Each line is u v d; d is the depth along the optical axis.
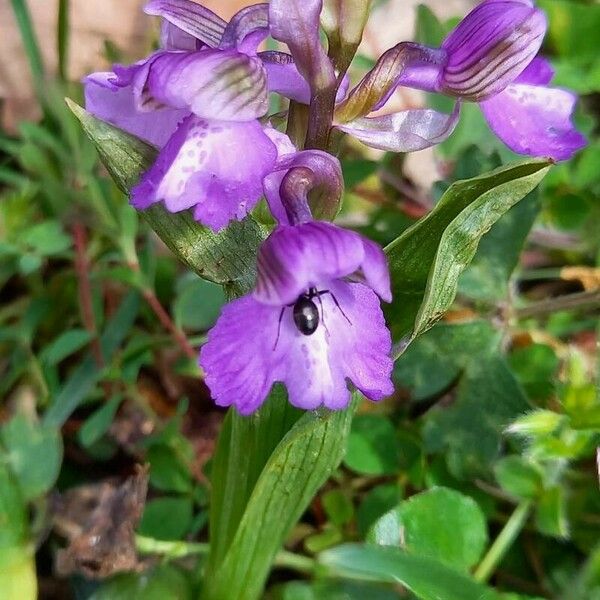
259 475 0.07
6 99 0.12
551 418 0.07
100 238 0.10
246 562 0.07
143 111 0.05
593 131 0.12
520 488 0.07
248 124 0.05
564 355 0.09
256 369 0.05
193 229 0.06
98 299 0.10
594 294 0.08
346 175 0.10
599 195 0.10
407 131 0.06
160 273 0.10
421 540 0.07
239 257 0.06
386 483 0.09
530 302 0.10
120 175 0.06
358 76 0.11
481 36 0.06
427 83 0.06
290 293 0.05
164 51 0.06
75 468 0.09
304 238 0.05
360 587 0.07
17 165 0.12
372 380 0.05
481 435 0.08
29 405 0.09
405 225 0.10
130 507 0.07
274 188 0.06
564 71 0.11
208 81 0.05
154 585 0.07
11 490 0.07
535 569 0.08
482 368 0.08
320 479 0.06
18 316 0.10
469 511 0.07
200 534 0.09
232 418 0.07
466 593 0.06
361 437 0.08
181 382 0.10
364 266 0.05
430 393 0.08
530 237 0.10
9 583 0.07
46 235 0.09
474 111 0.10
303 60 0.05
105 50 0.11
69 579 0.08
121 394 0.09
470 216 0.05
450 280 0.06
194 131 0.05
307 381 0.05
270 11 0.05
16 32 0.12
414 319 0.06
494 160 0.09
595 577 0.07
